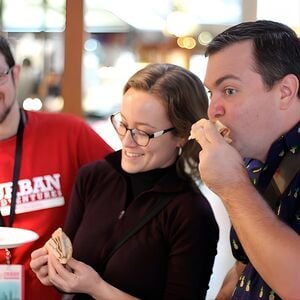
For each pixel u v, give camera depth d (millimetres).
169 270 1554
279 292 1042
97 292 1521
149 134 1609
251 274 1297
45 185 2068
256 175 1387
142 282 1566
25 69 3570
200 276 1543
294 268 1018
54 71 3598
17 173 2045
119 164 1726
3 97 1991
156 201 1612
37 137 2102
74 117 2219
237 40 1222
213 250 1603
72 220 1812
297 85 1205
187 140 1625
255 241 1061
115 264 1591
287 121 1218
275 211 1233
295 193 1186
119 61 4355
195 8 4438
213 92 1252
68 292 1534
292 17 3975
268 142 1233
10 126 2064
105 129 3840
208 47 1276
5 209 2012
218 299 1698
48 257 1581
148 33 4566
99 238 1667
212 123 1235
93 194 1767
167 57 4547
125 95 1643
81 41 3479
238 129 1224
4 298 1759
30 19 3615
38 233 2025
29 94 3586
